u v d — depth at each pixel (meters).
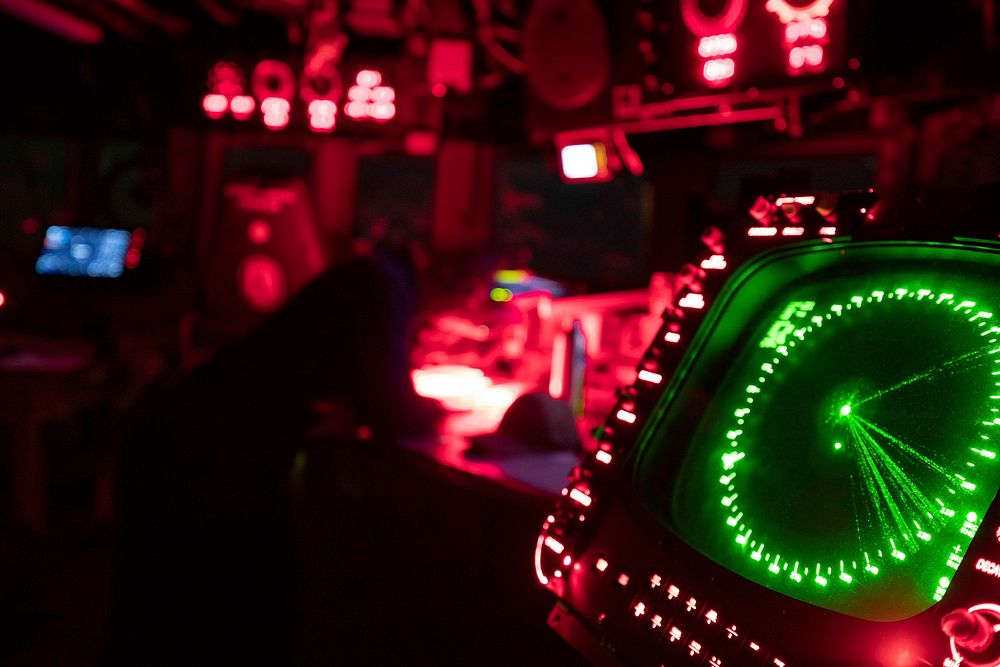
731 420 0.97
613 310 1.98
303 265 2.68
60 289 3.08
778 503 0.89
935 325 0.87
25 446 2.70
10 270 3.20
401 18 2.65
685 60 1.65
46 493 2.85
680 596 0.86
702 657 0.82
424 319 2.24
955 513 0.79
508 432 1.45
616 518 0.94
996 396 0.81
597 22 1.77
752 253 0.97
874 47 1.45
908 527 0.81
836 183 2.18
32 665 2.01
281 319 1.40
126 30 2.84
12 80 3.19
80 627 2.20
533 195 4.43
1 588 2.39
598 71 1.81
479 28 2.52
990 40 1.48
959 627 0.69
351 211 3.01
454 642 1.29
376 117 2.62
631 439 0.98
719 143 2.10
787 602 0.81
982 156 1.84
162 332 3.04
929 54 1.49
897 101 1.61
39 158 3.83
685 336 0.99
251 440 1.35
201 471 1.33
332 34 2.58
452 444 1.45
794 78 1.53
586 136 1.97
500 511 1.23
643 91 1.75
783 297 0.99
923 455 0.83
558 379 1.85
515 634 1.20
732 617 0.82
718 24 1.59
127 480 1.35
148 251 3.08
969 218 0.84
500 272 2.46
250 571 1.33
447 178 2.85
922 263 0.90
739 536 0.89
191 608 1.32
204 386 1.36
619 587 0.90
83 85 3.20
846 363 0.92
